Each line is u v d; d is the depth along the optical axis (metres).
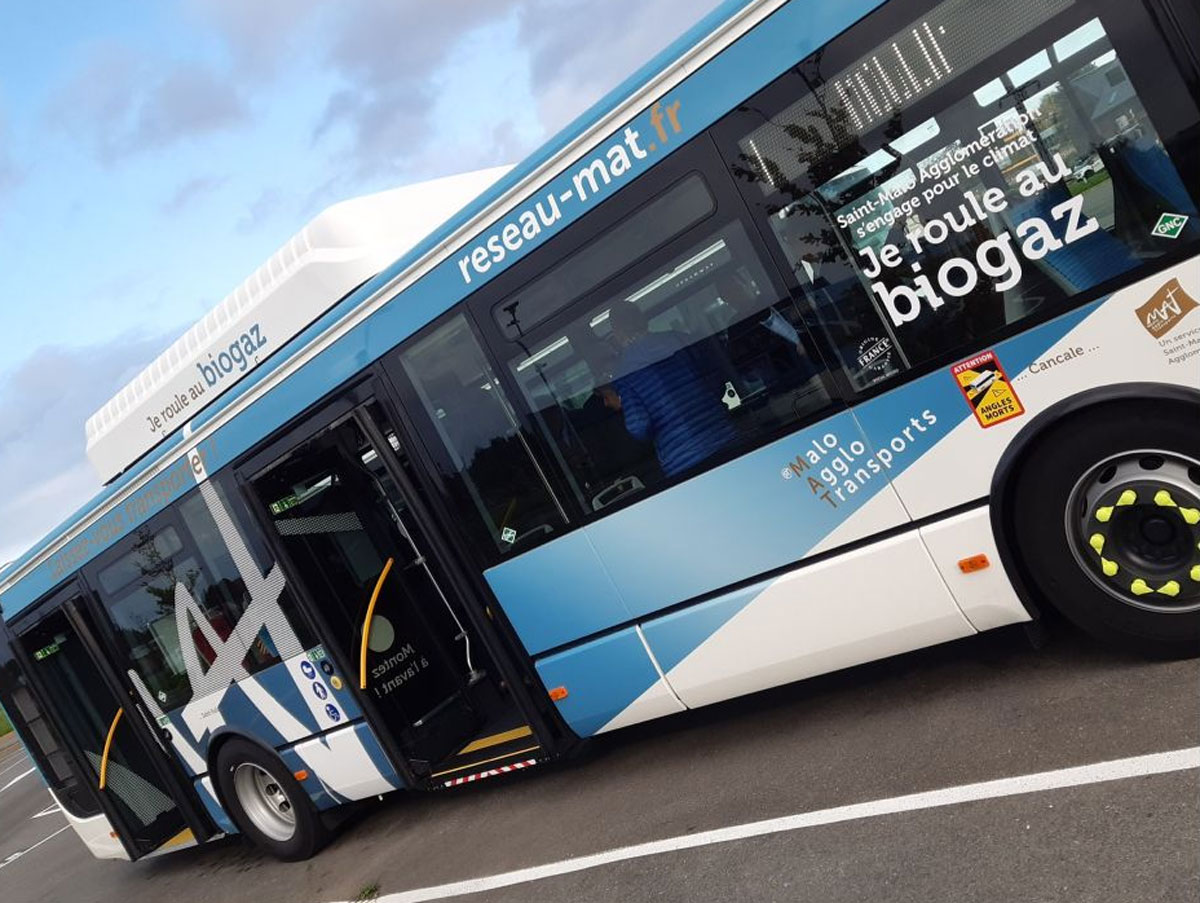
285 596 6.29
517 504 5.18
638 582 4.91
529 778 6.26
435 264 5.16
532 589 5.25
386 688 6.25
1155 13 3.39
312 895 6.23
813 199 4.08
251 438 6.19
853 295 4.09
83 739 8.21
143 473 6.95
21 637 8.34
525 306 4.89
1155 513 3.78
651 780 5.23
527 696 5.43
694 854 4.23
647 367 4.62
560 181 4.65
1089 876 3.02
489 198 4.88
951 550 4.12
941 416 4.02
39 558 8.04
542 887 4.62
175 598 7.06
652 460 4.71
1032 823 3.38
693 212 4.34
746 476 4.49
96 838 8.46
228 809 7.42
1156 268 3.55
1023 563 4.13
